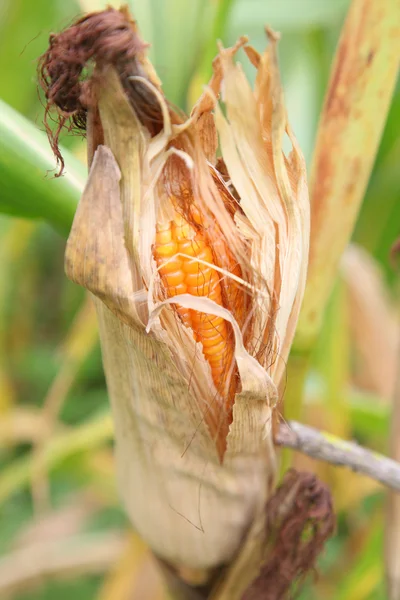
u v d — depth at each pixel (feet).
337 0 2.33
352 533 2.71
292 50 2.87
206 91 1.21
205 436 1.33
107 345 1.32
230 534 1.41
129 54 1.13
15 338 3.53
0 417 2.78
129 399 1.35
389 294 3.21
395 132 2.68
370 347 2.70
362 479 2.22
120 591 2.02
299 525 1.40
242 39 1.20
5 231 2.80
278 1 2.36
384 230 3.16
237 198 1.31
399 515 1.71
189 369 1.28
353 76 1.43
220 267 1.26
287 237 1.27
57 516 2.96
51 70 1.18
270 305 1.28
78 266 1.21
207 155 1.30
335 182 1.47
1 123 1.42
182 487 1.37
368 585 1.99
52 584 2.81
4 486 2.23
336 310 2.12
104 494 2.71
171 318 1.25
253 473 1.38
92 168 1.18
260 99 1.24
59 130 1.21
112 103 1.16
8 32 2.47
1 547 2.83
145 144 1.18
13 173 1.42
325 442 1.42
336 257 1.51
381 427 2.31
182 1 1.79
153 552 1.49
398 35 1.42
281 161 1.24
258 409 1.29
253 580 1.45
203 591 1.51
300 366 1.58
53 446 2.18
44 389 3.35
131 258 1.22
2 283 2.95
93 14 1.14
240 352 1.24
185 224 1.24
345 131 1.45
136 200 1.20
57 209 1.45
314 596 2.55
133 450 1.39
